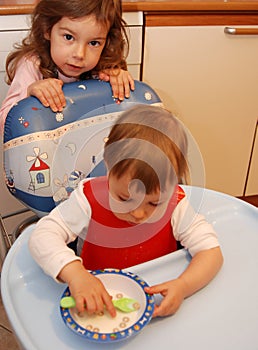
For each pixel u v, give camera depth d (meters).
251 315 0.55
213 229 0.68
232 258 0.65
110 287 0.56
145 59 1.30
